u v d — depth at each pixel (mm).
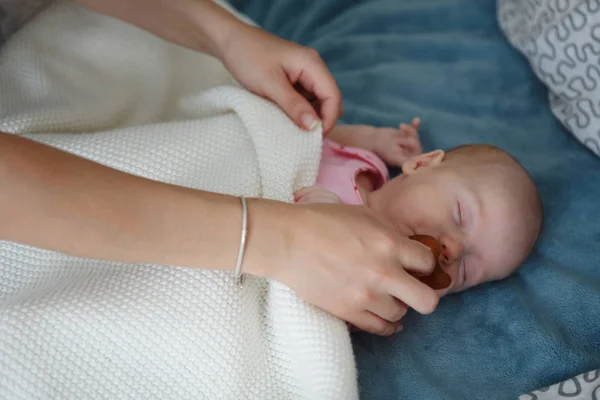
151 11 1037
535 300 1001
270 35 1025
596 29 1151
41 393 723
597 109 1173
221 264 718
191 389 774
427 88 1358
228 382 777
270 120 979
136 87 1148
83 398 743
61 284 800
